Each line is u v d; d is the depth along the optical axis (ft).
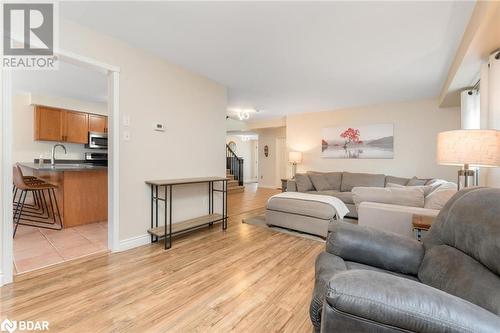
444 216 4.36
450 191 6.68
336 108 18.57
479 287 2.87
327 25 7.20
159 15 6.82
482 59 7.91
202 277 6.77
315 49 8.79
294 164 20.77
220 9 6.51
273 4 6.26
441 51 8.85
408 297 2.38
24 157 15.26
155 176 9.63
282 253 8.62
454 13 6.54
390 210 6.81
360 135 17.79
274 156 28.32
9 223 6.22
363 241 4.70
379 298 2.41
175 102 10.34
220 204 12.84
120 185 8.47
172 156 10.28
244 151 39.11
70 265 7.32
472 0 5.99
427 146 15.53
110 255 8.13
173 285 6.32
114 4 6.34
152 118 9.45
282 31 7.57
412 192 7.48
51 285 6.19
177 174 10.53
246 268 7.38
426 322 2.24
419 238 5.64
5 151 6.12
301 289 6.22
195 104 11.28
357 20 6.93
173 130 10.28
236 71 11.03
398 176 16.39
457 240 3.76
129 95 8.65
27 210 13.65
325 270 4.08
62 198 10.91
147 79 9.22
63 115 16.10
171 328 4.74
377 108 17.13
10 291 5.87
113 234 8.36
